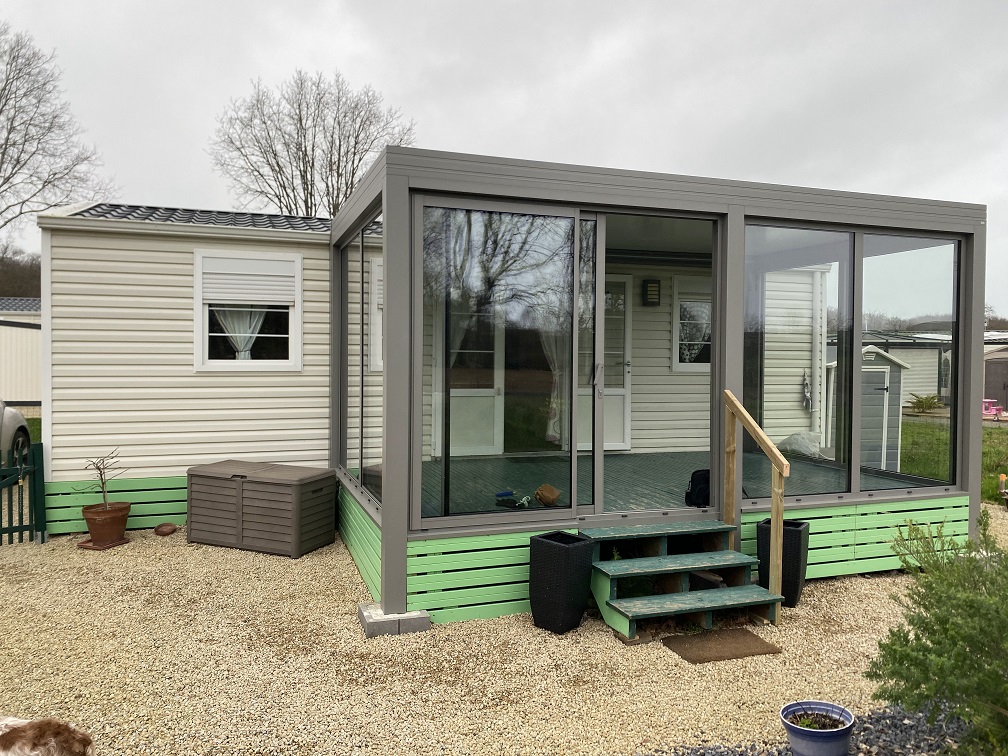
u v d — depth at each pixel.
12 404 19.16
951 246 5.95
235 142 22.22
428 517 4.48
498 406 4.64
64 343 6.51
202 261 6.87
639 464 7.84
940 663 2.54
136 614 4.57
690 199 5.00
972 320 5.91
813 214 5.36
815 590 5.31
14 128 20.06
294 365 7.19
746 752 2.99
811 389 5.51
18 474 6.25
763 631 4.46
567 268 4.76
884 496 5.66
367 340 5.47
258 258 7.05
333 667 3.79
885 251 5.72
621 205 4.84
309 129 22.58
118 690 3.50
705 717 3.30
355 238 6.17
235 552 6.11
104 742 3.00
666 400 8.98
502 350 4.63
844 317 5.61
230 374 7.00
